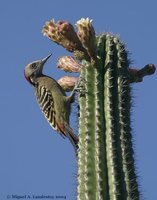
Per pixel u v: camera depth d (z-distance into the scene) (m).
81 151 7.25
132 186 6.87
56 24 7.73
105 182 6.88
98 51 7.67
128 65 7.74
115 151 7.02
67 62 8.53
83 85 7.62
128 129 7.25
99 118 7.24
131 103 7.56
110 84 7.41
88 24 7.47
